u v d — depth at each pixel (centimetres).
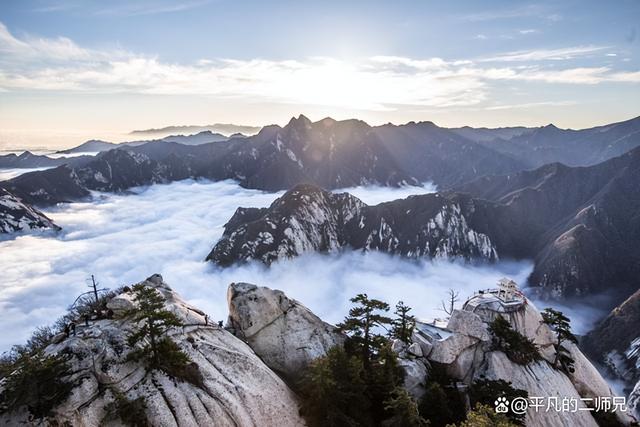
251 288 4659
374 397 3984
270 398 3497
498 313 5344
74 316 4194
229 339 3912
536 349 5094
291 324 4566
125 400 2838
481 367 4772
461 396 4366
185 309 3931
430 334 5125
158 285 4194
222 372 3425
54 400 2659
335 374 3781
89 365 2919
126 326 3316
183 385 3120
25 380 2661
